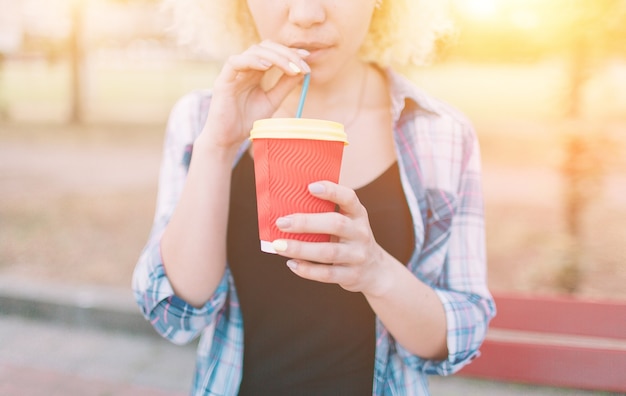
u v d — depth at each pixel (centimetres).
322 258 73
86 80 931
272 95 87
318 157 74
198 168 87
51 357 249
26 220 409
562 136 273
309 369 93
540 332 114
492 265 308
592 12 234
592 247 300
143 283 91
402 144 95
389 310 84
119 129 848
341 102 99
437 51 112
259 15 86
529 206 397
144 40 988
